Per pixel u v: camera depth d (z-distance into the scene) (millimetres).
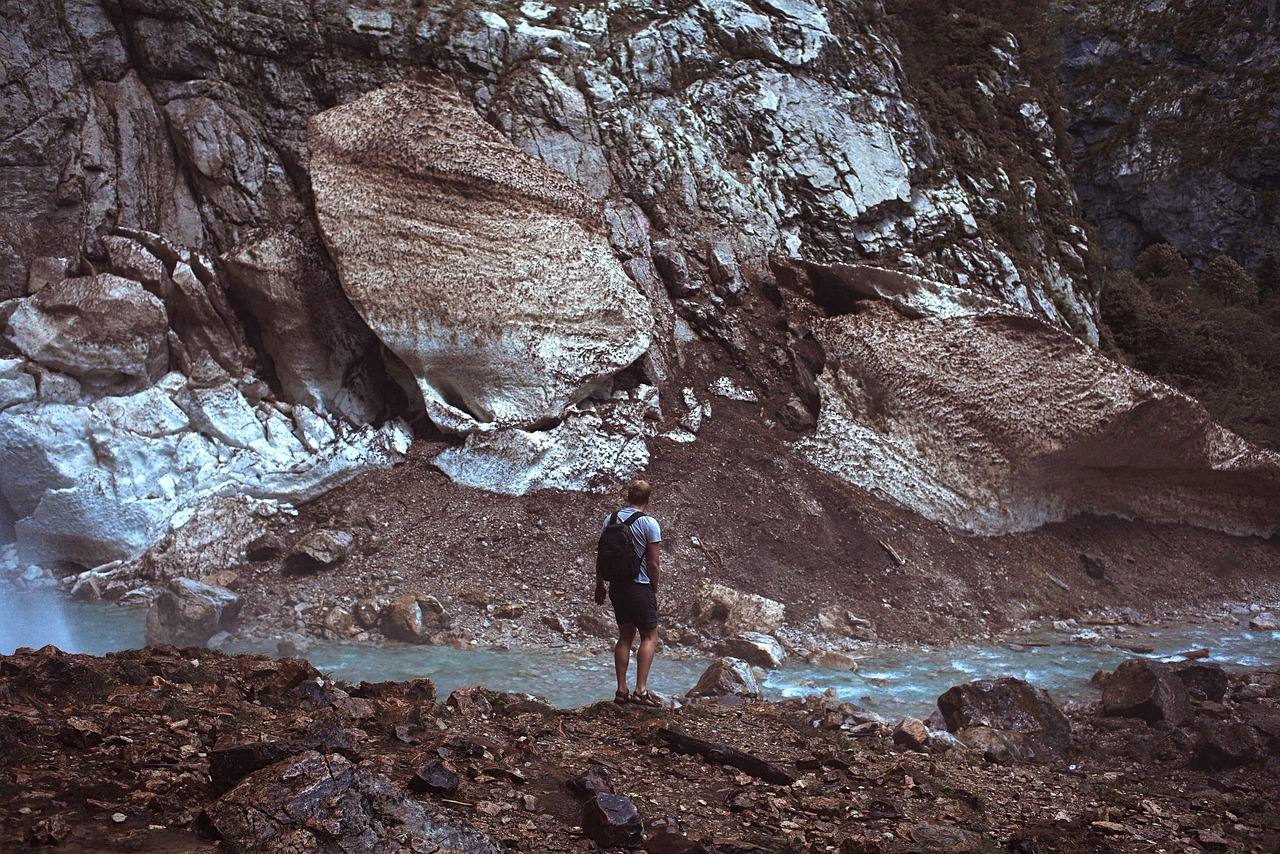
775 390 15477
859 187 17641
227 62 15078
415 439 13766
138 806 3623
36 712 4355
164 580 11320
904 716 8031
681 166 16500
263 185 14766
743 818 4453
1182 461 16016
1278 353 24688
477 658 9266
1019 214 19469
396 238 13727
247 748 3818
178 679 5344
